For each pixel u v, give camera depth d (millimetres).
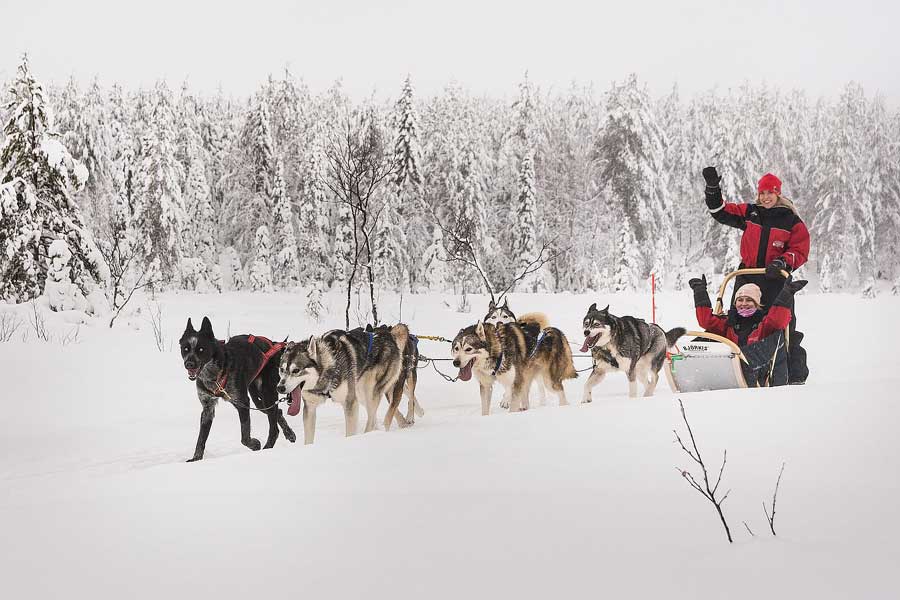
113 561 2578
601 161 32719
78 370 10750
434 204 30172
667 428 3979
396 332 7219
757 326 6719
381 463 3709
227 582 2320
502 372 7309
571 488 3025
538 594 2072
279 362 6648
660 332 7895
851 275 37094
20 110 15320
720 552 2238
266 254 28594
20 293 15445
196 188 30250
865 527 2350
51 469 6102
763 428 3797
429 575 2262
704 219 40156
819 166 37656
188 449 6926
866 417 3859
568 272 34250
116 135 29047
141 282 23844
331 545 2578
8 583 2439
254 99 30188
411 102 27922
